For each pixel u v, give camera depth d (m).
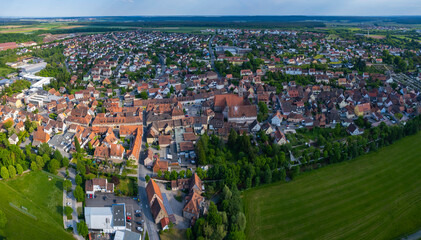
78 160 174.38
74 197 155.75
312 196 162.38
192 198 148.12
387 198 162.00
